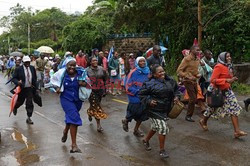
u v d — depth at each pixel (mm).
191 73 8547
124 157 6117
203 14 15328
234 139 7090
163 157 6035
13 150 6418
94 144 6781
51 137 7289
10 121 8867
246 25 14438
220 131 7727
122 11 15766
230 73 7242
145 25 17828
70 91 6199
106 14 26156
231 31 14945
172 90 6031
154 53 8492
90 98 7906
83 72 6254
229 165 5641
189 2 15484
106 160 5801
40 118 9250
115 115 9727
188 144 6832
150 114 6070
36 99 8820
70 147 6555
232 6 14758
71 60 6168
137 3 15242
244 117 9047
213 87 7246
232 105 7145
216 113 7434
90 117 8695
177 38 17500
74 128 6141
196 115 9398
